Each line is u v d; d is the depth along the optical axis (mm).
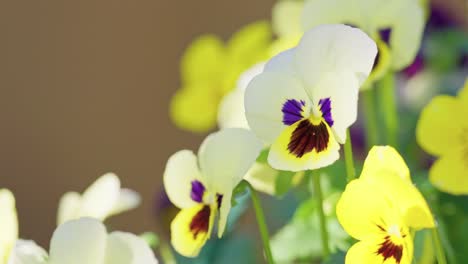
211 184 515
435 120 549
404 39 560
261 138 506
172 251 650
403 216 474
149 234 594
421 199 464
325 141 493
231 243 651
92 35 1489
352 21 562
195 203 523
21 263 510
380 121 654
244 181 526
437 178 548
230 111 603
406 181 468
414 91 716
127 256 502
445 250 563
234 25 1456
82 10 1489
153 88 1486
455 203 581
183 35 1479
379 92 654
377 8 559
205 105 749
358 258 484
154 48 1484
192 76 750
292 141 497
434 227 483
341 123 491
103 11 1488
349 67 499
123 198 605
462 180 547
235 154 508
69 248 503
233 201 526
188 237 520
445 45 712
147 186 1488
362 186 480
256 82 503
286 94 502
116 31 1488
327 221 586
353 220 485
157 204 660
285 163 494
